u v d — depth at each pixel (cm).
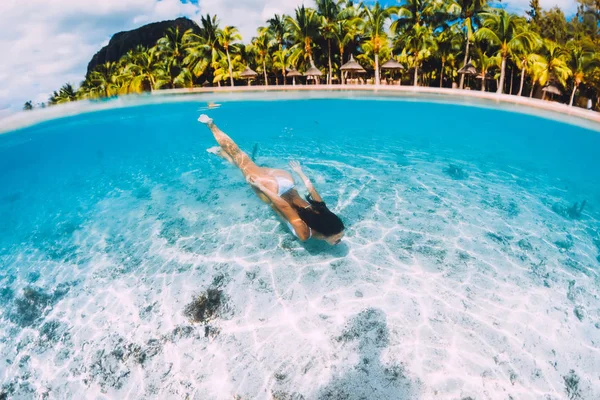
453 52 2864
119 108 1778
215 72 3102
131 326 375
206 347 343
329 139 1054
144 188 739
